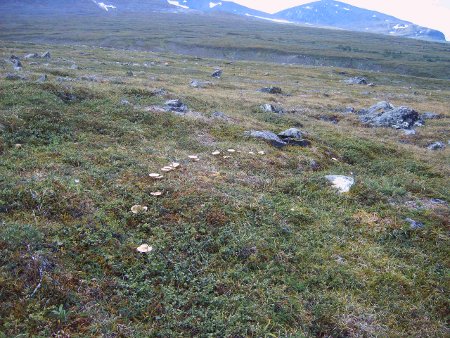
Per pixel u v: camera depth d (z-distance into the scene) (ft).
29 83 75.20
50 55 200.03
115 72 153.79
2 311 24.17
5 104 62.90
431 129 106.83
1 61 140.15
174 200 40.32
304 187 51.83
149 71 188.65
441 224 45.34
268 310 28.76
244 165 55.93
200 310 27.94
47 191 37.40
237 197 43.78
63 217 35.09
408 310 31.27
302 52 461.78
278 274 33.40
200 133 68.33
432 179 65.05
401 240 42.06
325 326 28.45
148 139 61.82
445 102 167.32
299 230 40.91
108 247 32.40
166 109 78.69
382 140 88.43
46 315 24.71
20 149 48.88
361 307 30.68
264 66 296.71
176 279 30.71
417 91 209.97
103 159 49.24
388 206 49.03
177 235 35.70
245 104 104.58
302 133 78.23
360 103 142.41
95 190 40.32
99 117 65.92
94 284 28.55
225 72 226.79
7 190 36.40
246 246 35.50
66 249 31.24
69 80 101.86
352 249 38.70
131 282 29.55
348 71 309.63
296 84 199.31
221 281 31.07
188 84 144.36
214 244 35.35
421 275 35.83
